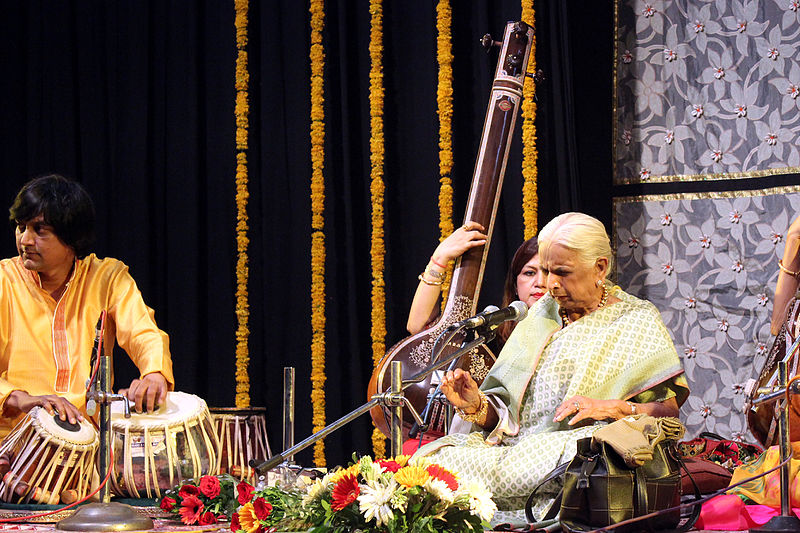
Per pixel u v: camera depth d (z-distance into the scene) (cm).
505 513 529
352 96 1019
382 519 412
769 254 927
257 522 470
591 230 558
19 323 781
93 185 1055
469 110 995
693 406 940
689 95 963
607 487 485
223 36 1052
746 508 548
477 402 575
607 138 977
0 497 680
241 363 1017
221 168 1047
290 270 1020
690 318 948
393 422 529
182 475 731
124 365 1013
